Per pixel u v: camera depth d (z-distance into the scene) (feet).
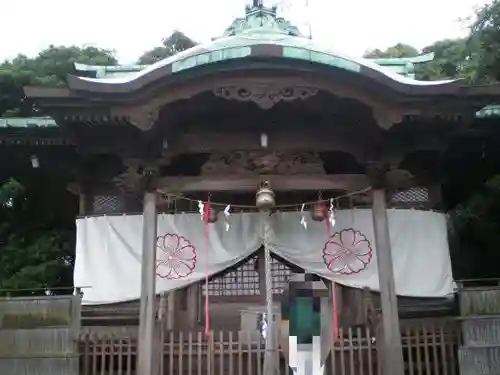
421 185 43.27
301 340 33.22
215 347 35.42
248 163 35.63
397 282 39.40
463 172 46.70
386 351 32.09
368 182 35.70
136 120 31.76
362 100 31.99
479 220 46.68
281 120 35.45
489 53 43.83
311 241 40.04
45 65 68.69
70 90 30.91
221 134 35.55
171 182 35.09
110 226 40.96
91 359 34.17
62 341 33.76
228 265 39.45
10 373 33.17
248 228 40.19
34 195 49.37
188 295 42.96
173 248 39.78
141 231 40.81
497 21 43.96
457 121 33.47
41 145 41.14
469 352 33.88
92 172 43.37
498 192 45.09
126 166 35.45
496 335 34.32
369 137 34.83
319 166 35.83
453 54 66.80
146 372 31.60
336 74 31.35
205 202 39.52
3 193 47.01
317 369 32.71
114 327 39.91
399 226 40.55
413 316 40.01
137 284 39.93
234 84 31.60
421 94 31.58
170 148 35.19
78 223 41.32
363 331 40.11
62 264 50.31
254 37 38.04
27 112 57.47
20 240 50.01
